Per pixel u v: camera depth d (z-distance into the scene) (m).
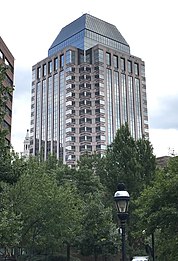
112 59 149.00
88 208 42.91
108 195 47.34
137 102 153.25
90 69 143.75
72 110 138.88
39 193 33.84
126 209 13.78
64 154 136.38
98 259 52.19
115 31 169.62
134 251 44.91
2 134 18.09
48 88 152.50
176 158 23.91
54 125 145.25
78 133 137.12
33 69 161.88
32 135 154.38
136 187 44.84
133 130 147.88
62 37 168.75
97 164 56.16
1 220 20.34
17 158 32.28
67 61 144.88
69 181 47.94
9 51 66.19
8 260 36.59
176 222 21.23
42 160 53.34
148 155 48.16
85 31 158.12
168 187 21.62
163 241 22.69
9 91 18.73
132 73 155.12
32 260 41.91
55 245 35.12
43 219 33.84
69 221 35.09
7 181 18.98
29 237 34.06
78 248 44.22
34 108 157.25
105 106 140.75
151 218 21.42
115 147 48.75
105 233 42.78
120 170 46.59
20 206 32.47
